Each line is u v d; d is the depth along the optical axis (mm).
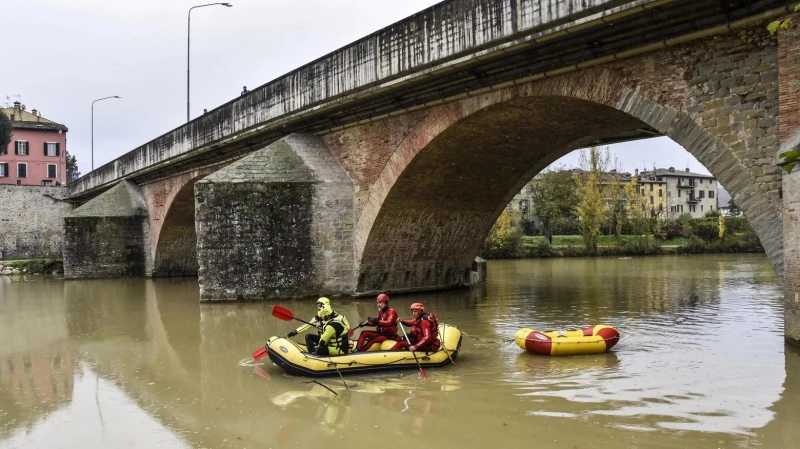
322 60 21094
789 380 10320
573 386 10312
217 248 21344
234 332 16188
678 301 21312
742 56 11516
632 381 10539
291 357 11289
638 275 33469
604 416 8695
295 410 9383
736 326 15867
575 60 14125
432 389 10352
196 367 12383
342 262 22109
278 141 22875
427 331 11805
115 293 27875
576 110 16641
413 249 23312
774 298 22016
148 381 11398
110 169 43031
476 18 15500
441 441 7906
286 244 21719
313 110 21281
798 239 10484
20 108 69062
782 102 10688
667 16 11953
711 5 11352
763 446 7480
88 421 9156
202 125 29031
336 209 22016
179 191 33688
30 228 53188
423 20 17078
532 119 17609
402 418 8867
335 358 11289
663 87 12758
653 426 8242
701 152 12156
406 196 20938
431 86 17484
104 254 37312
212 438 8258
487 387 10398
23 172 64438
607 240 61594
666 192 94312
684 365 11602
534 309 19766
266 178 21641
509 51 14516
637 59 13203
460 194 22297
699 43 12148
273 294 21609
